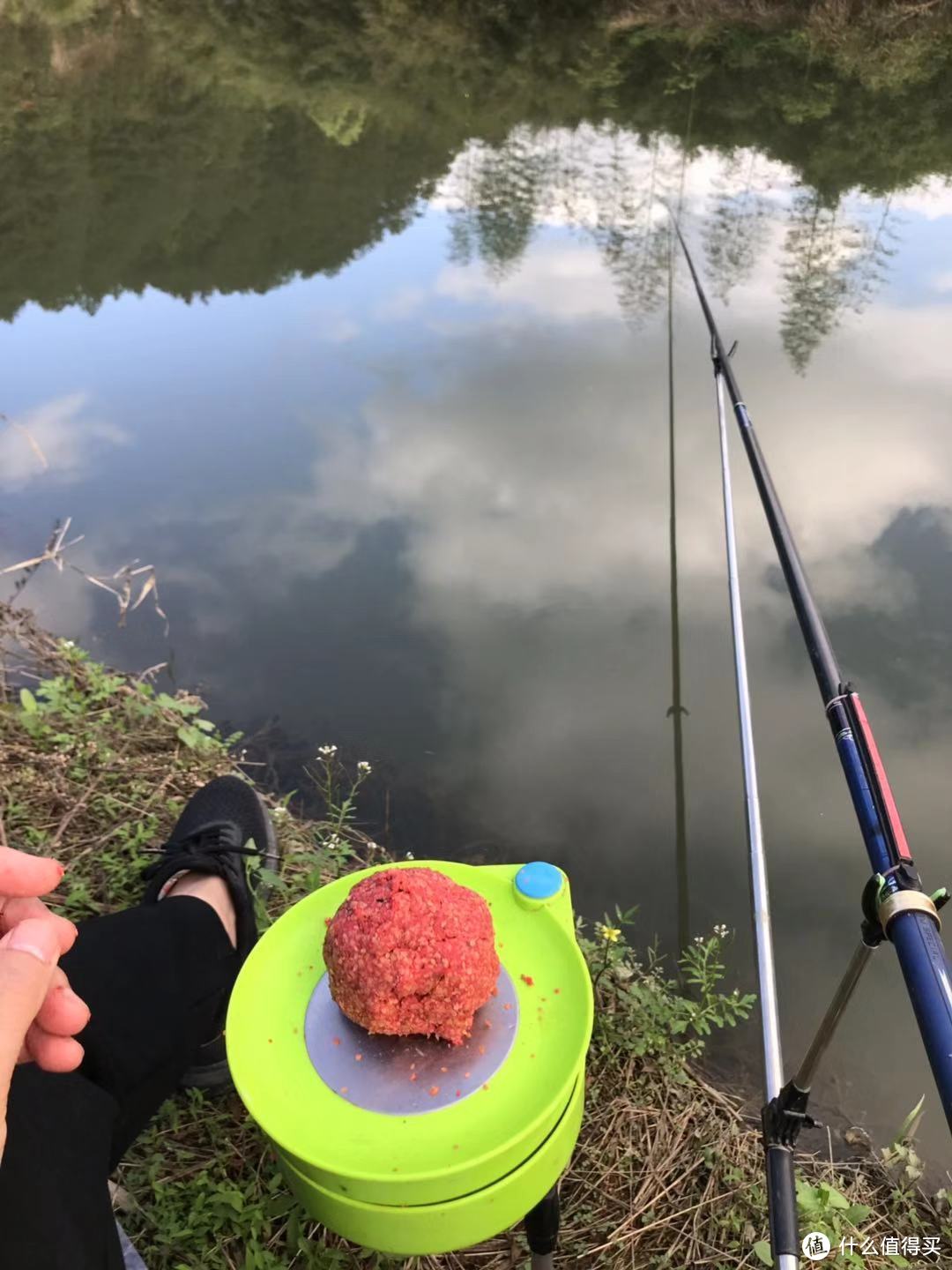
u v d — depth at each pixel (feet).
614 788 6.98
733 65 30.17
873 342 13.76
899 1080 4.99
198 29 38.68
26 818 5.79
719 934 5.56
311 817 6.61
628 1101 4.54
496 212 20.57
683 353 13.66
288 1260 3.74
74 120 28.32
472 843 6.50
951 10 29.55
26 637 7.80
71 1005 2.27
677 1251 3.93
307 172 23.65
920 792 6.79
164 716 7.20
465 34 36.70
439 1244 2.92
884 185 20.76
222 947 4.11
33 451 11.57
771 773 7.06
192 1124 4.20
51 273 17.93
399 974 3.00
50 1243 2.62
